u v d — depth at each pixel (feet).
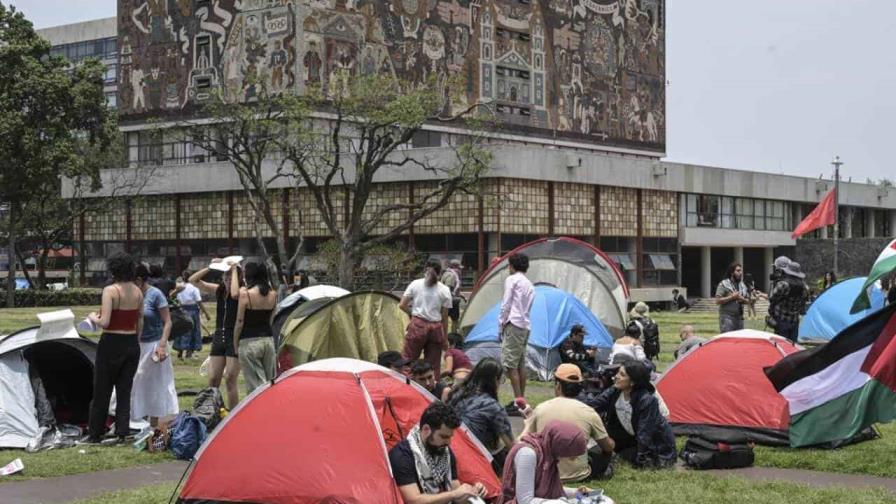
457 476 30.73
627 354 51.85
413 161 152.05
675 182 195.52
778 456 39.55
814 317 88.17
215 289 46.06
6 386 42.11
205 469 29.94
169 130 161.27
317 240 176.76
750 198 216.74
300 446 29.04
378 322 58.85
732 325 66.13
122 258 41.93
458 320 79.41
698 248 219.00
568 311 67.82
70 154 167.12
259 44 177.47
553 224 170.50
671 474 36.50
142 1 196.03
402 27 186.70
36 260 258.78
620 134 233.76
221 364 45.83
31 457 39.19
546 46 214.69
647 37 242.17
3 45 165.99
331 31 176.04
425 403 33.01
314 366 31.63
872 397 40.37
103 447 41.27
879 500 32.35
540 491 27.17
